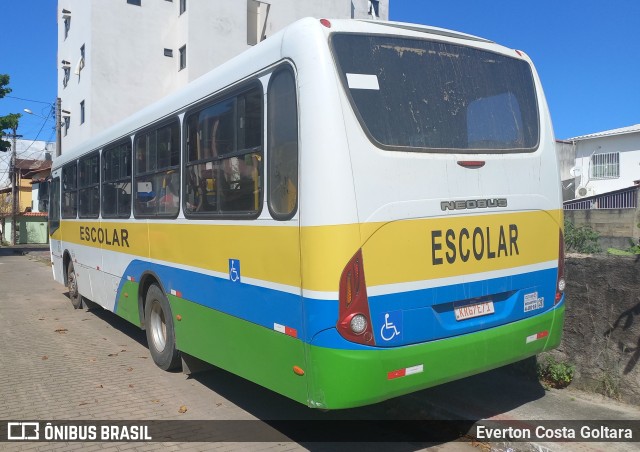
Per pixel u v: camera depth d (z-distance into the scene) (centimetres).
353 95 362
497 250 411
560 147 2659
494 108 436
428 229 374
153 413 510
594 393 487
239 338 438
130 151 678
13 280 1614
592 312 491
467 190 396
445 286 381
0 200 4003
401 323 362
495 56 452
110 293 771
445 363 380
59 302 1162
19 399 550
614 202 1847
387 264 356
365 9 3119
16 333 855
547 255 449
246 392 566
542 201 446
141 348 753
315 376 352
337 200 344
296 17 2688
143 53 2536
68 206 1002
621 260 471
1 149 2892
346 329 342
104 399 548
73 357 708
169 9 2597
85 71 2505
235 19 2536
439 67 412
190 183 520
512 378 535
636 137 2473
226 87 455
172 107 557
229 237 448
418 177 373
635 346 461
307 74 359
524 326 427
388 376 355
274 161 391
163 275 585
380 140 365
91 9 2422
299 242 361
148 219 622
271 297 394
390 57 389
